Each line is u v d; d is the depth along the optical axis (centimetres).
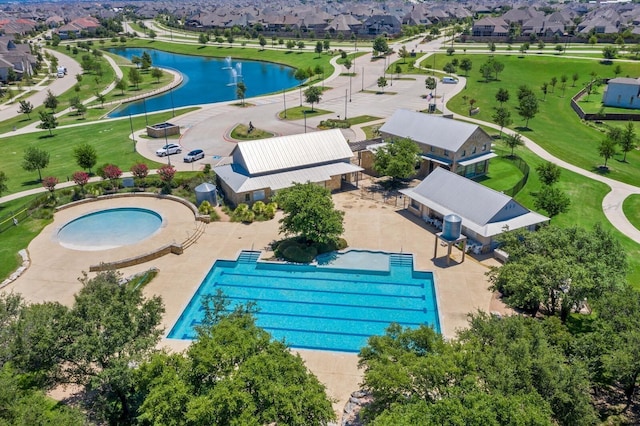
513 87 13150
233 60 19475
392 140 7431
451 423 2105
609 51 14988
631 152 8531
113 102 12775
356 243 5306
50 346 2773
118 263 4872
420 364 2394
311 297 4466
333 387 3309
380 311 4253
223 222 5878
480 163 7312
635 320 2959
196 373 2442
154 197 6619
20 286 4594
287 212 5162
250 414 2216
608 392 3078
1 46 17150
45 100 12150
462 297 4309
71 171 7712
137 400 2892
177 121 10631
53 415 2555
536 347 2661
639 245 5288
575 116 10825
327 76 15300
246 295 4509
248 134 9431
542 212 6028
